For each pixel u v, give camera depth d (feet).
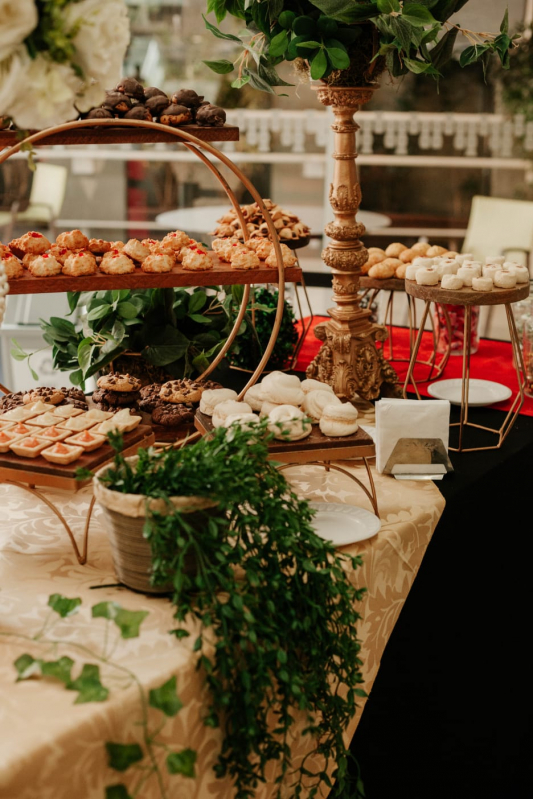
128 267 5.36
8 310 11.27
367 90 6.11
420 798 5.45
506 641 6.27
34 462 4.15
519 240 13.16
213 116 5.37
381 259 7.43
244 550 3.57
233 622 3.43
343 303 6.59
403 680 5.12
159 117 5.44
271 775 3.76
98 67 3.54
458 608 5.57
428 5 5.53
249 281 5.48
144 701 3.19
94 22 3.44
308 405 4.77
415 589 5.02
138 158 17.63
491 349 8.45
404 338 8.71
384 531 4.66
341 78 6.04
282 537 3.58
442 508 5.10
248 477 3.58
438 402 5.46
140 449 3.70
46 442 4.27
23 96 3.45
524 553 6.39
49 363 11.35
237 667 3.48
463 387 5.91
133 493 3.66
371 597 4.47
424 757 5.49
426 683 5.38
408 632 5.07
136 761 3.15
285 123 16.47
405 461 5.46
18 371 11.32
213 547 3.53
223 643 3.36
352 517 4.78
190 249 5.63
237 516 3.63
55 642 3.46
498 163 15.85
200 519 3.55
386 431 5.44
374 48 5.86
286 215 7.12
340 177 6.38
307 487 5.29
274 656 3.45
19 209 17.56
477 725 6.00
